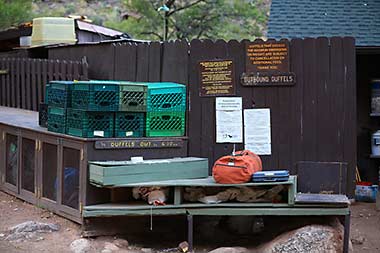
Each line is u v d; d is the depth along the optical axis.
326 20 9.55
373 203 8.23
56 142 6.04
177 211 5.57
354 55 6.59
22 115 8.12
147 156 5.92
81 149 5.63
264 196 5.68
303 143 6.61
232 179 5.43
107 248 5.42
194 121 6.56
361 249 5.97
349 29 9.23
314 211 5.50
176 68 6.67
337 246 5.44
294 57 6.57
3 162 7.21
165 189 5.68
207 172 5.96
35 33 11.12
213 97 6.57
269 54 6.54
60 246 5.38
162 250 5.65
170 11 15.88
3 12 12.96
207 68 6.57
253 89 6.56
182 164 5.76
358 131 9.40
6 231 5.68
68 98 5.87
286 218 6.29
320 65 6.58
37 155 6.40
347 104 6.61
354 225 6.89
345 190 6.40
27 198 6.64
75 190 5.78
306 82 6.59
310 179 6.33
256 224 6.45
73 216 5.80
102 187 5.54
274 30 9.28
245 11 16.25
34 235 5.57
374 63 9.37
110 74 7.18
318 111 6.60
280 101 6.58
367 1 10.05
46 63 9.01
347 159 6.62
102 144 5.64
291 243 5.40
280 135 6.59
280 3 10.11
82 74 8.22
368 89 9.38
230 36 16.27
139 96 5.80
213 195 5.63
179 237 6.20
